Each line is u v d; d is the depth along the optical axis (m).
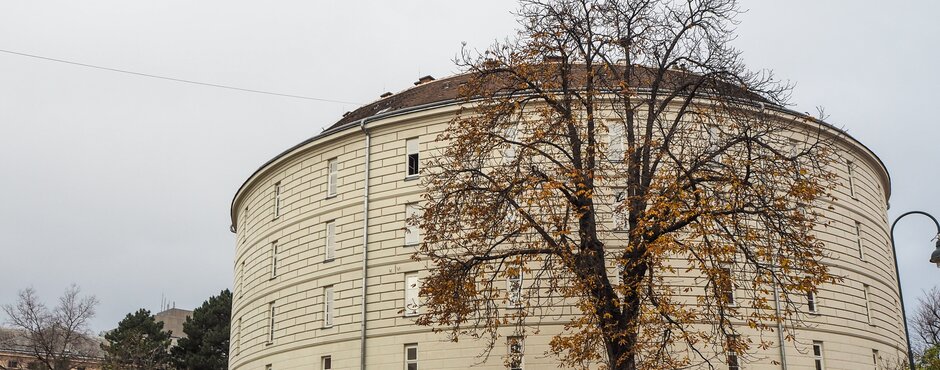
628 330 24.72
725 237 25.30
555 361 38.31
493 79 29.95
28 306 73.06
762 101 27.94
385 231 43.50
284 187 49.81
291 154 49.06
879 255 47.28
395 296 42.16
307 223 47.19
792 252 25.86
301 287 46.31
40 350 80.00
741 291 39.72
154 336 80.12
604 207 38.72
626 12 28.47
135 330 77.25
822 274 24.61
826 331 41.47
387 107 50.69
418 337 41.00
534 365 38.50
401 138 44.62
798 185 25.14
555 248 25.95
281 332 46.94
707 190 27.95
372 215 44.19
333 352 43.25
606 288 25.64
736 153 27.05
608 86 28.42
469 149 28.28
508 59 28.25
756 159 25.91
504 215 26.69
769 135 29.44
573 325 26.50
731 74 26.67
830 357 41.19
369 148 45.38
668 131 29.17
